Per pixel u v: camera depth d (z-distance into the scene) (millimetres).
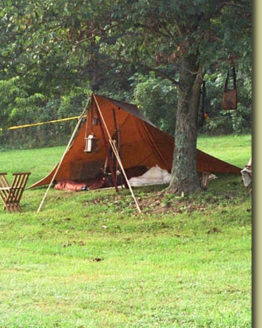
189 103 16031
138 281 8578
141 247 12031
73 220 14578
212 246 11648
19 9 15648
